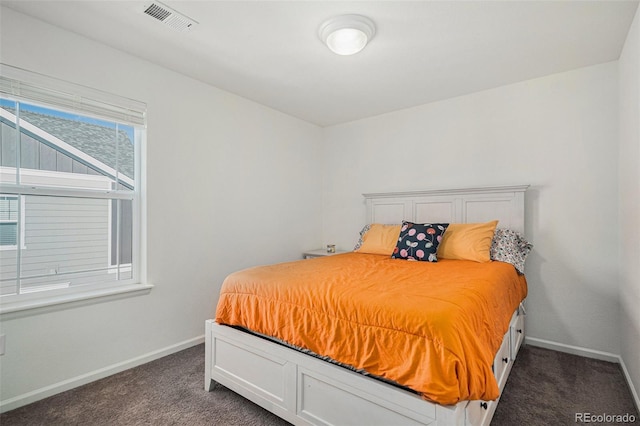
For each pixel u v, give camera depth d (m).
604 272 2.45
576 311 2.55
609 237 2.43
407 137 3.47
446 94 3.09
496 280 1.92
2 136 1.89
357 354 1.37
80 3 1.76
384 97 3.16
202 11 1.83
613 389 2.01
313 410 1.52
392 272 2.06
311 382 1.52
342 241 4.02
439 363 1.16
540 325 2.70
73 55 2.06
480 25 1.96
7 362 1.80
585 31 2.02
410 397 1.21
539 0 1.73
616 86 2.41
